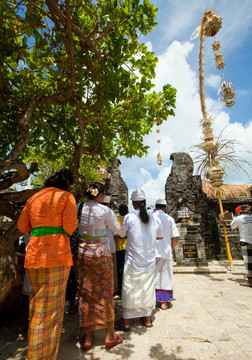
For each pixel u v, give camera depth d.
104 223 2.76
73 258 2.70
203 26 6.63
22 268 3.56
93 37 3.41
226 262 8.20
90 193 2.82
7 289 2.51
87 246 2.61
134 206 3.50
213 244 8.88
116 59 3.12
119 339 2.64
